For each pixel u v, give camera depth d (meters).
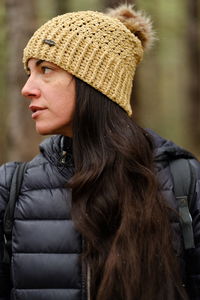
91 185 2.29
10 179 2.46
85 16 2.44
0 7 9.02
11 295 2.37
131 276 2.19
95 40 2.39
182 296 2.31
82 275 2.28
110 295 2.17
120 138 2.34
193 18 13.12
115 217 2.29
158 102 17.23
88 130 2.35
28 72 2.50
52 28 2.38
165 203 2.34
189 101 14.51
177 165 2.48
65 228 2.33
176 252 2.34
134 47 2.53
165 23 12.20
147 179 2.33
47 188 2.40
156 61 14.93
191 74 14.30
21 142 7.98
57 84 2.33
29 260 2.33
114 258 2.20
